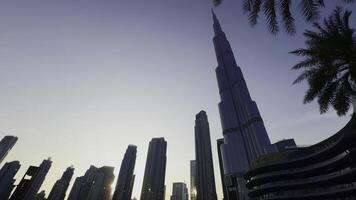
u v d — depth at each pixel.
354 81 14.89
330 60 14.86
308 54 15.91
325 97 16.12
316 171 70.88
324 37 14.23
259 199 87.12
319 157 68.69
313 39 15.19
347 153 55.34
